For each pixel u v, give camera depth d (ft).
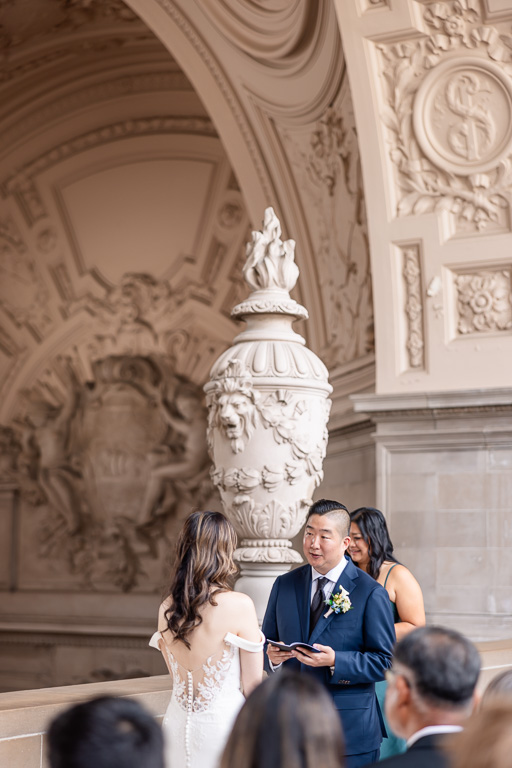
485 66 26.27
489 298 27.09
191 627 10.63
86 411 49.32
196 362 47.03
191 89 44.68
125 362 48.37
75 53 44.24
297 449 17.34
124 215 47.85
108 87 45.88
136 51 43.93
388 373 27.73
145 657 46.52
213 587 10.82
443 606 26.07
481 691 19.36
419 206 27.55
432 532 26.40
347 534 12.54
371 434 27.94
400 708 7.05
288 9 28.19
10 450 50.80
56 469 49.34
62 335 49.55
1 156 48.03
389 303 27.86
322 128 30.86
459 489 26.22
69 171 48.32
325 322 34.01
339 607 12.10
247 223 44.65
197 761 10.53
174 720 10.80
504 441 25.90
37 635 49.01
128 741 4.99
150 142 46.65
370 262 28.35
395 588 15.30
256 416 17.29
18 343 50.49
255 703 5.63
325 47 28.17
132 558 47.83
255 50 31.07
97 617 47.88
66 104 46.78
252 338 17.95
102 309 48.62
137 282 47.80
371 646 11.99
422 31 26.27
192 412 46.50
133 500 47.93
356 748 11.79
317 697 5.59
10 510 50.65
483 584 25.75
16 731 12.37
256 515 17.33
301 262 34.53
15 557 50.49
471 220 27.25
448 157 27.12
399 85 27.04
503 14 25.59
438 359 27.32
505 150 26.58
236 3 30.14
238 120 34.27
